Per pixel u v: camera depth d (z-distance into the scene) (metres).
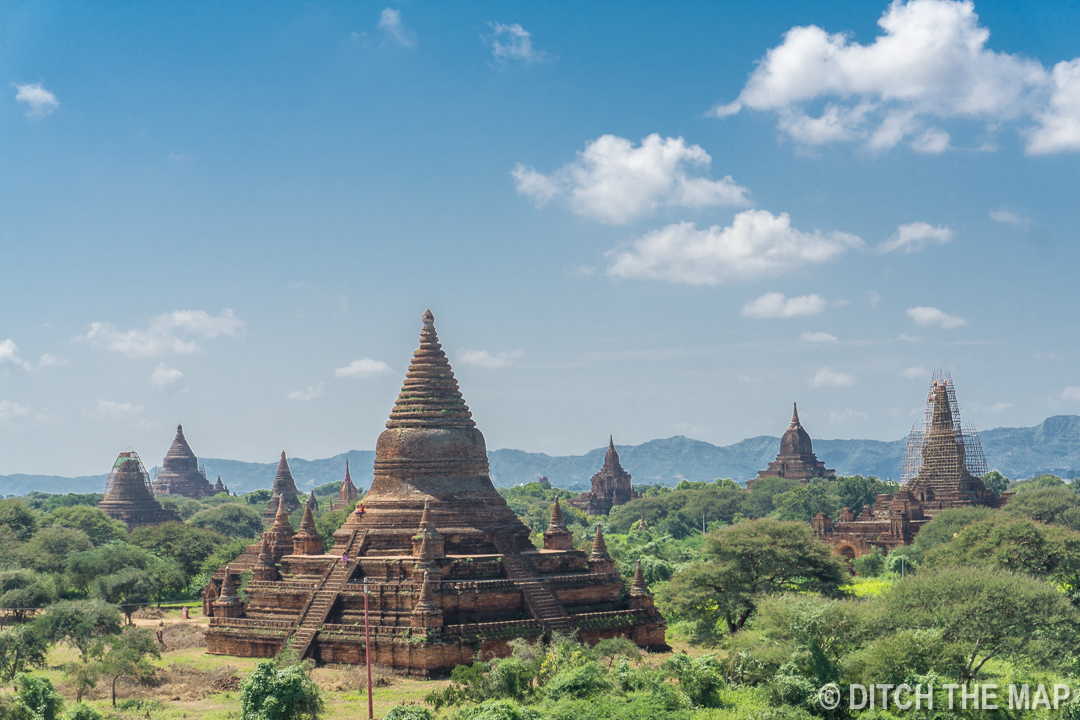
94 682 68.62
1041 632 68.44
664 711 59.22
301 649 77.75
